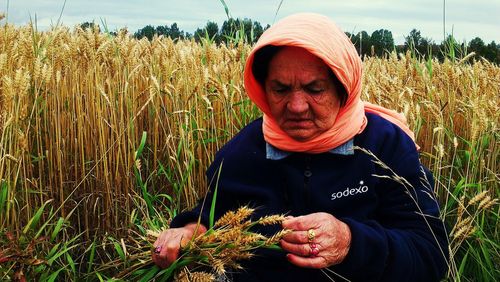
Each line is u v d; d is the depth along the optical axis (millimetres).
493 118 3770
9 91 2857
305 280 1979
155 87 3936
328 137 1919
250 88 1991
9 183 2879
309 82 1805
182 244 1999
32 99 3912
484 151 4363
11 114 2871
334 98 1873
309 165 1991
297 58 1798
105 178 3645
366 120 2049
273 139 1994
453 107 4363
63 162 3830
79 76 4172
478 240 3195
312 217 1732
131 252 3023
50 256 2891
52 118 3938
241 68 4414
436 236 1990
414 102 4484
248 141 2127
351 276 1836
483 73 4812
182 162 3975
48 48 4559
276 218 1765
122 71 4332
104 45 3975
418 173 2020
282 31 1796
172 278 2184
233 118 4332
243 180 2090
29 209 3150
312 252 1705
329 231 1723
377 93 3783
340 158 1976
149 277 2109
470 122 4309
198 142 3840
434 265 1929
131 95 4328
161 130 4352
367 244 1766
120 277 2266
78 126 3895
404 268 1834
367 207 1969
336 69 1763
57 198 3697
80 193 3840
